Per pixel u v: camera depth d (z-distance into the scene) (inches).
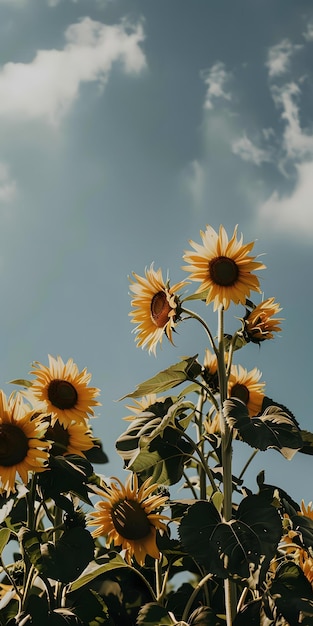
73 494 83.3
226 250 79.0
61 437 83.4
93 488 80.0
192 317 78.9
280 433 73.6
